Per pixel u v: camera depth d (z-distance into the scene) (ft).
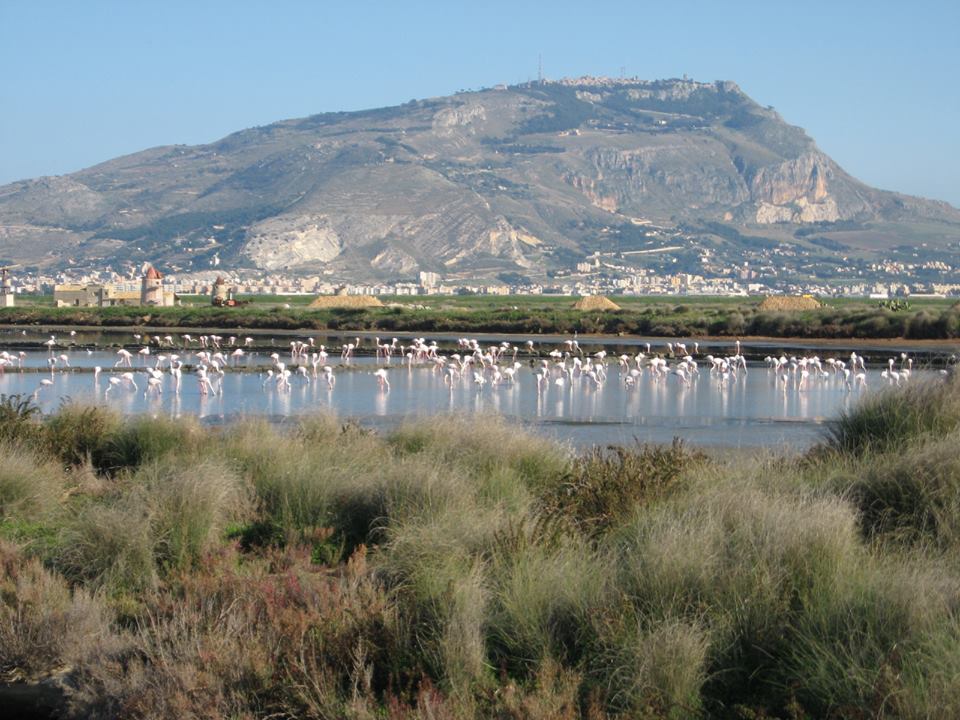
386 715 25.89
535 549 33.42
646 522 34.88
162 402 119.65
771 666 27.40
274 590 32.12
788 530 32.19
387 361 192.13
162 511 39.27
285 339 279.69
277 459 50.93
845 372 144.36
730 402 122.83
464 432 55.62
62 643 30.68
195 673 27.40
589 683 26.81
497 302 623.77
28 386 136.87
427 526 36.50
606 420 103.19
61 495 49.90
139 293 468.75
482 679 27.04
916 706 23.65
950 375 56.75
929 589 28.53
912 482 39.17
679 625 27.45
